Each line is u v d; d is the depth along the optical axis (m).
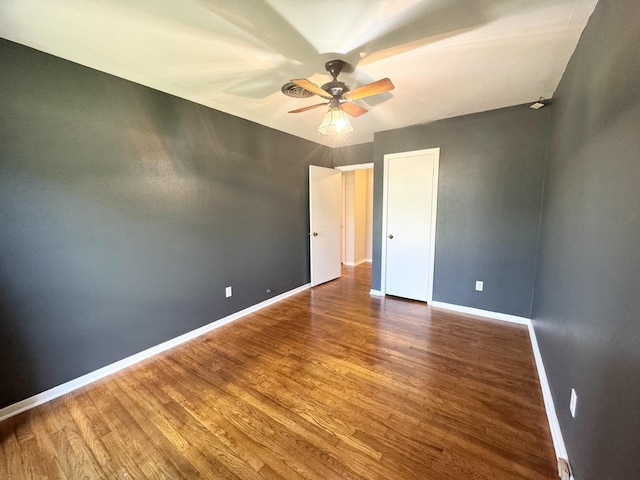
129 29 1.60
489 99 2.72
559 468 1.35
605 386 1.00
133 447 1.55
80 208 2.04
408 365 2.29
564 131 2.01
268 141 3.58
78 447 1.55
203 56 1.88
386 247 3.95
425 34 1.65
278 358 2.42
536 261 2.92
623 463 0.83
